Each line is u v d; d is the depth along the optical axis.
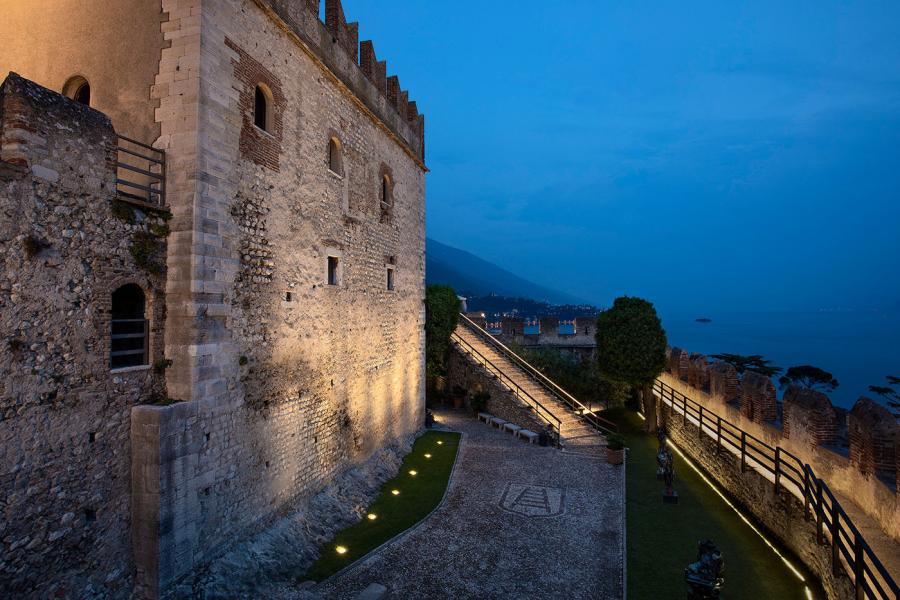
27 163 6.68
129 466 7.99
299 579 9.64
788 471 12.05
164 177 8.76
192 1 8.83
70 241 7.23
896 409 29.14
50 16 10.02
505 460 17.23
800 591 9.54
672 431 20.59
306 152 12.10
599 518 12.70
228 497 9.41
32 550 6.69
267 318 10.58
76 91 10.18
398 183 18.42
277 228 10.92
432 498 13.77
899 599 5.68
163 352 8.67
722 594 9.46
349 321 14.30
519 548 11.06
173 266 8.66
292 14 11.65
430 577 9.83
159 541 7.85
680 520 12.80
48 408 6.91
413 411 19.86
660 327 21.84
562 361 27.30
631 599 9.26
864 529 8.65
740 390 15.75
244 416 9.88
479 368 24.16
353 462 14.47
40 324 6.84
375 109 16.48
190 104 8.70
